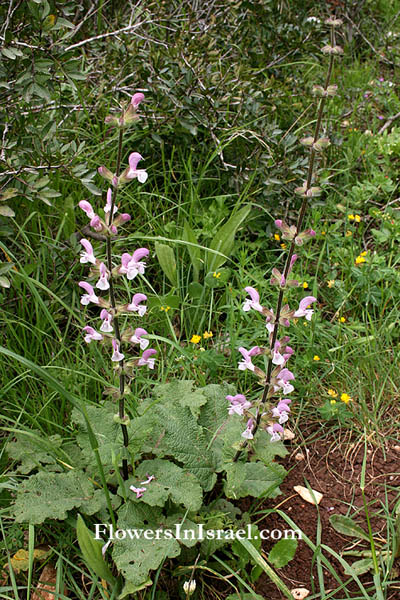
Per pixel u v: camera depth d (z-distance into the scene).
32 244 3.49
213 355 3.17
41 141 3.26
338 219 4.41
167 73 4.14
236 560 2.43
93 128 4.05
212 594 2.38
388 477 2.85
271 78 4.35
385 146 4.79
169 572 2.39
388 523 2.57
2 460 2.67
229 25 4.69
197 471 2.48
